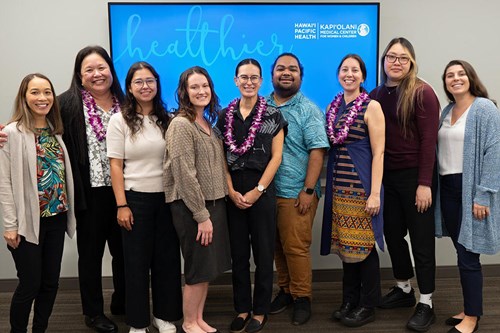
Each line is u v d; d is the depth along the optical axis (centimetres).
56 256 214
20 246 203
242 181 225
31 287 206
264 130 225
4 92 289
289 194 245
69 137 220
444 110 244
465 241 222
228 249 226
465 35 299
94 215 229
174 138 203
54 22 285
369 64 292
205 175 210
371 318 250
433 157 232
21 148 198
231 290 306
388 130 241
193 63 288
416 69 239
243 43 288
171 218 220
